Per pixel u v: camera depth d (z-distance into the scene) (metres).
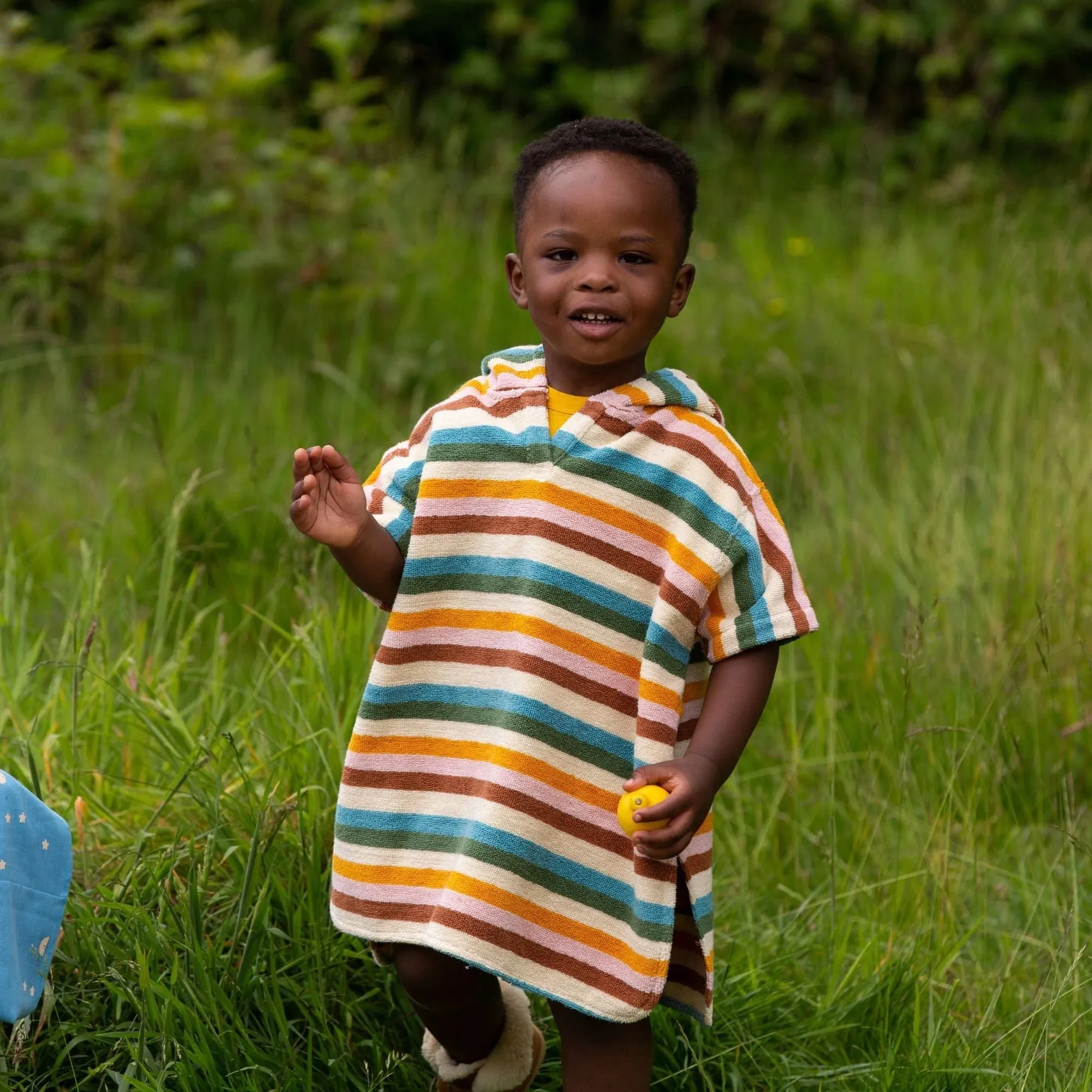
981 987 4.10
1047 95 10.54
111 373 7.30
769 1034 3.84
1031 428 6.14
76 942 3.54
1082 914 4.39
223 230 7.83
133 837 3.97
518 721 3.02
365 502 3.11
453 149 9.54
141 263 7.80
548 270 3.05
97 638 4.66
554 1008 3.18
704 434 3.11
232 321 7.63
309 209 8.06
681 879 3.16
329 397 7.02
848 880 4.51
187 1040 3.29
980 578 5.47
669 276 3.08
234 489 6.05
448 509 3.09
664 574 3.05
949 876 4.43
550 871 3.05
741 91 10.74
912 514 5.84
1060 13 10.58
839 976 4.09
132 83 8.92
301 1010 3.59
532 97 10.63
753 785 5.09
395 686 3.12
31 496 6.12
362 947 3.78
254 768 4.25
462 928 2.99
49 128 7.73
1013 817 4.79
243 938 3.67
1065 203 9.29
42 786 4.15
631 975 3.02
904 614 5.40
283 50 10.23
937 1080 3.62
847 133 10.28
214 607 5.11
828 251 8.97
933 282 8.20
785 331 7.81
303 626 4.57
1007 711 5.02
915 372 6.90
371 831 3.13
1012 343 7.12
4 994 2.89
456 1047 3.34
